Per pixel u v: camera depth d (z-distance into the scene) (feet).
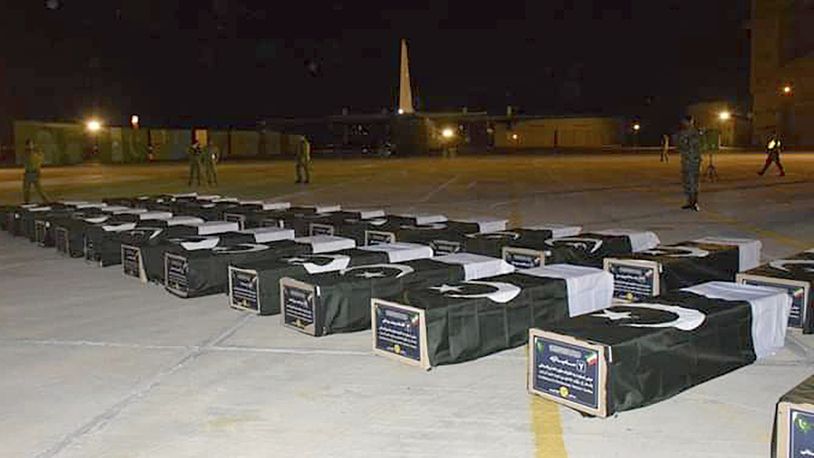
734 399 15.44
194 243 29.58
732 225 43.98
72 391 16.60
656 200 61.72
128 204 52.75
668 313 16.33
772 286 20.63
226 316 23.29
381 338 18.53
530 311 19.30
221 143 212.23
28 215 42.78
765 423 14.23
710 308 16.79
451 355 17.78
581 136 332.39
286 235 33.19
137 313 23.88
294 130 274.36
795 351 18.66
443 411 15.11
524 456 12.96
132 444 13.75
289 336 20.79
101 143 179.42
